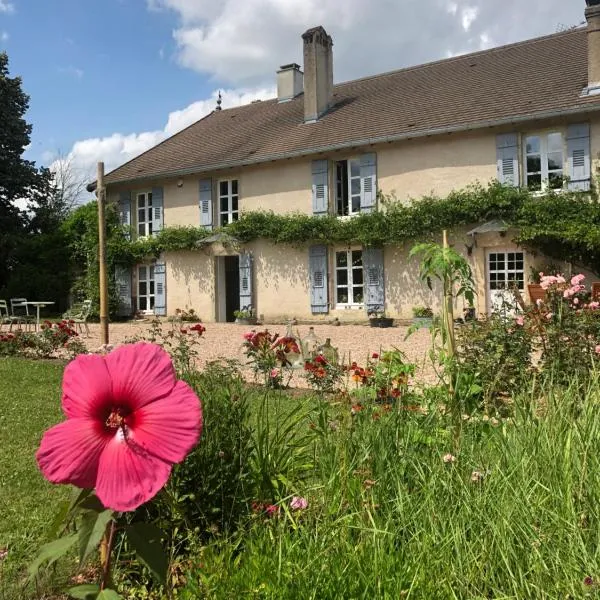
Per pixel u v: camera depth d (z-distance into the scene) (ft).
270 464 9.89
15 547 10.07
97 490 4.05
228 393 10.28
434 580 6.16
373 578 6.10
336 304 58.85
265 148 63.67
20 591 8.45
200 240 64.39
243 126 73.92
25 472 14.14
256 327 56.54
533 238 47.14
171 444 4.12
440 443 9.27
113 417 4.22
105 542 5.25
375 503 7.68
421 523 7.08
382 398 12.83
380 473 8.41
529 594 5.90
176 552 8.55
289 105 74.28
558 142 48.96
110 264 71.41
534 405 9.55
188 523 8.85
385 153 55.26
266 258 61.98
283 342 21.21
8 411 20.45
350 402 11.41
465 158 51.65
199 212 67.00
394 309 54.54
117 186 73.56
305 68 65.46
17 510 11.87
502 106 51.65
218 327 57.67
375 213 54.29
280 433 12.21
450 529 6.81
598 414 8.36
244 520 8.84
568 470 7.29
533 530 6.49
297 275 60.23
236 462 9.52
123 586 8.26
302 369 24.57
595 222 46.03
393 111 59.57
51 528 5.45
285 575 6.33
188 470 8.88
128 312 71.72
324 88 66.08
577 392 9.44
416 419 10.26
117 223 72.95
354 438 9.56
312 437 10.57
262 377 24.25
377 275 55.16
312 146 58.80
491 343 16.06
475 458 8.46
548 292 18.02
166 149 77.20
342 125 61.16
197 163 67.31
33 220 99.71
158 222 70.18
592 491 6.92
